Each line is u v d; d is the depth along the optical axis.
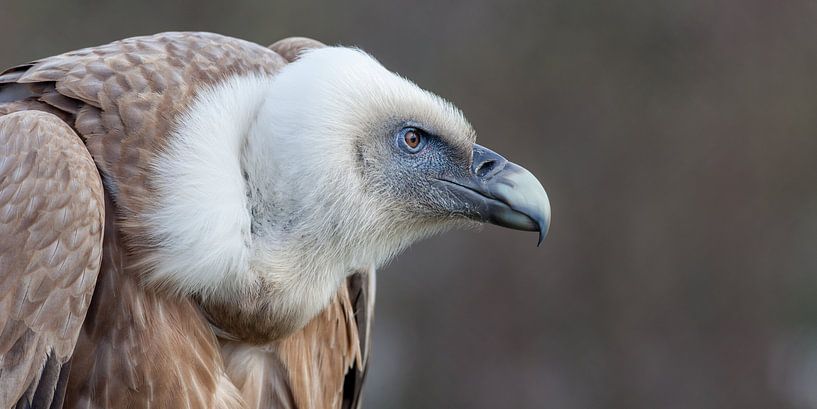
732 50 16.17
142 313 5.69
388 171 6.38
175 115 5.80
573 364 15.50
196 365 5.87
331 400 7.14
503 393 15.42
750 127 16.11
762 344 15.73
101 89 5.80
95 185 5.48
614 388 15.42
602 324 15.60
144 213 5.66
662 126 16.03
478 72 16.20
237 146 5.88
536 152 16.02
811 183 16.14
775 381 15.70
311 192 5.90
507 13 16.31
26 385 5.35
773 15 16.17
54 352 5.37
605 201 15.87
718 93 16.16
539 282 15.59
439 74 16.28
